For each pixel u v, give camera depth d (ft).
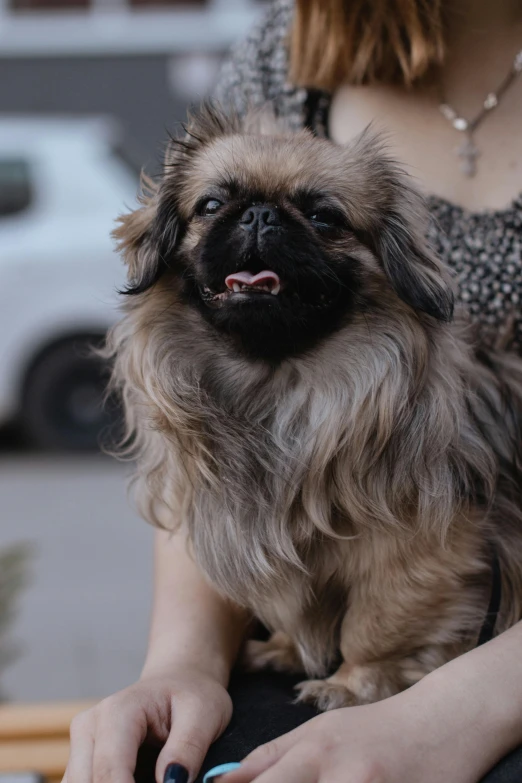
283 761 4.11
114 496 17.21
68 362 19.07
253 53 7.47
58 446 19.72
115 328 6.47
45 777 6.04
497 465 5.96
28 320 18.63
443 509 5.46
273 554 5.70
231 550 5.75
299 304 5.85
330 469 5.79
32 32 30.66
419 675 5.72
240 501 5.78
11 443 21.20
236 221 5.87
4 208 18.75
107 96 30.89
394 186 6.14
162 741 4.90
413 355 5.86
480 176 6.57
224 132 6.61
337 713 4.39
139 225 6.35
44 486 17.92
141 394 6.21
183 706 4.94
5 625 8.91
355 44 6.62
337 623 6.04
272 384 6.13
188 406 6.04
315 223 6.02
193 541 5.88
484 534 5.76
